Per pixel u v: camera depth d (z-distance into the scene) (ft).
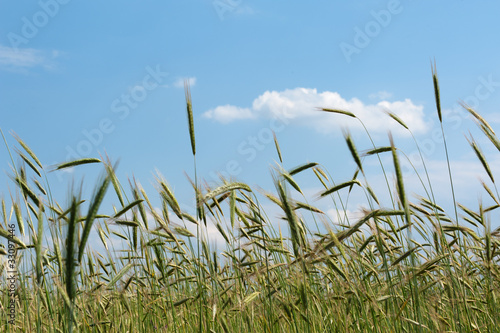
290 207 11.04
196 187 13.02
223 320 13.33
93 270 15.69
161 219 13.93
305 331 13.46
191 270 17.48
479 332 12.78
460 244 15.46
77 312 13.28
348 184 13.94
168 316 15.47
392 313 12.91
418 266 13.05
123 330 13.87
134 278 14.53
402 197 11.25
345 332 13.09
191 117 12.92
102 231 15.62
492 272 13.85
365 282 13.55
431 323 13.33
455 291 13.12
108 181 6.63
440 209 15.93
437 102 14.12
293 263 13.07
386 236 14.82
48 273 12.23
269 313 13.57
